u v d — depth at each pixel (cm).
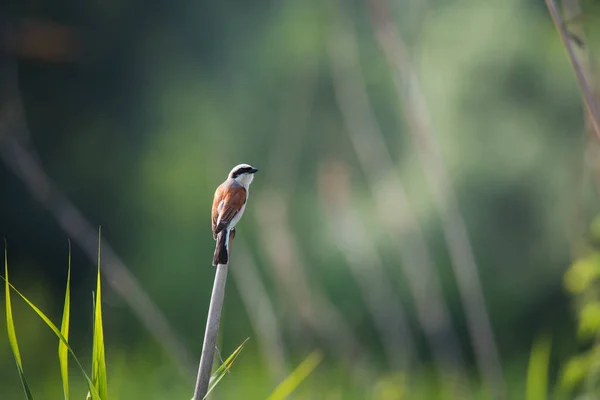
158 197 2161
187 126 2119
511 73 1667
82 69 2211
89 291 2148
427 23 1702
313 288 1396
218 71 2106
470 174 1672
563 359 1762
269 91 1972
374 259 1257
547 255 1688
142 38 2219
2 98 1908
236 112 2019
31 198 2223
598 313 764
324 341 1319
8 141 1039
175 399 1435
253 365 1503
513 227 1702
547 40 1700
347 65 1231
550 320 1783
